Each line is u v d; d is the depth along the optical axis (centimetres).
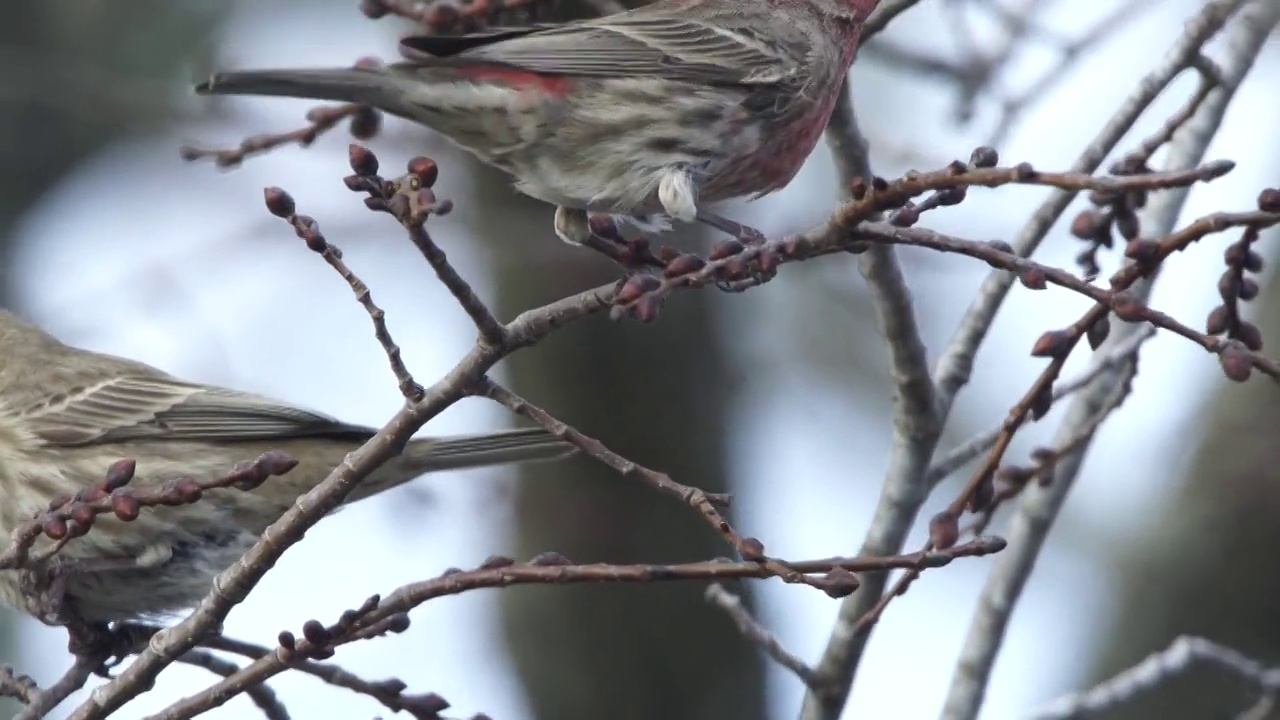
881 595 1063
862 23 1143
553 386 1505
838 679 1065
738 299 1658
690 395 1524
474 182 1502
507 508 1488
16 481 1162
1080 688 1441
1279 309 1477
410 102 1020
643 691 1479
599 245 936
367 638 832
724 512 1516
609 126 1061
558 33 1059
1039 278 766
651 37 1073
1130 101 1059
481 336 809
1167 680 1140
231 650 948
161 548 1105
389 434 827
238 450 1151
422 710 885
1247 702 1373
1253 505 1421
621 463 801
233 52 1753
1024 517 1117
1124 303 751
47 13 1798
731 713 1492
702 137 1078
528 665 1486
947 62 1352
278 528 840
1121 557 1479
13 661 1603
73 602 1084
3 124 1798
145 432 1153
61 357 1193
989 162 777
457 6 1106
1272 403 1440
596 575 784
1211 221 741
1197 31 1040
